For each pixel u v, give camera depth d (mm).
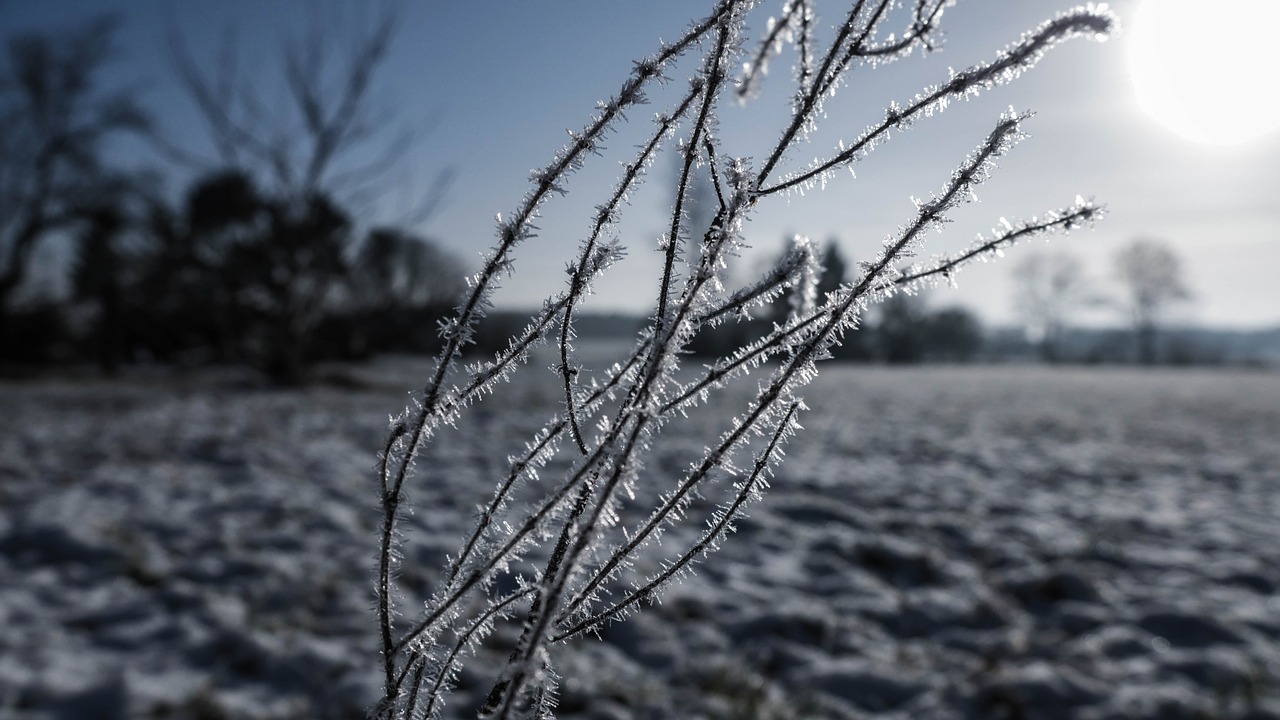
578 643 4066
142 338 24047
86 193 23516
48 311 23609
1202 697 3668
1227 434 12867
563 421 1001
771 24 903
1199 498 7812
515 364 965
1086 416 15641
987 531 6367
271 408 12633
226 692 3533
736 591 4879
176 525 5645
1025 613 4754
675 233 942
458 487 7035
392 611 996
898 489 7793
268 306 18609
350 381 17969
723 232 801
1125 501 7625
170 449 8383
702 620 4469
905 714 3625
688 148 928
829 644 4305
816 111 904
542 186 901
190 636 3979
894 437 11539
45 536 5250
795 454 9539
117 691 3443
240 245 18422
